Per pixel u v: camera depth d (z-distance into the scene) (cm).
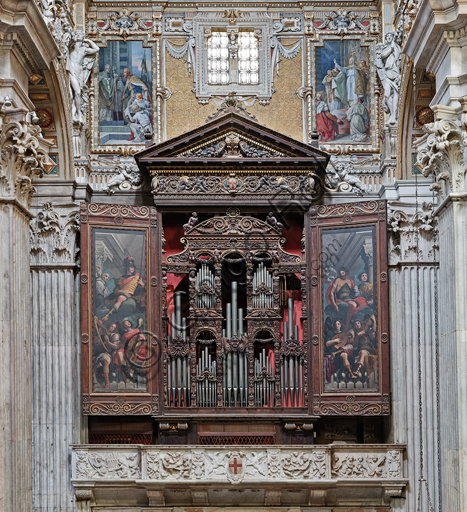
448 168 1404
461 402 1359
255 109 1981
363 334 1809
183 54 1992
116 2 1983
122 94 1967
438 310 1811
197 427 1839
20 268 1422
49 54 1505
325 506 1811
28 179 1427
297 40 1986
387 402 1783
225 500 1800
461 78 1366
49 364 1806
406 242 1842
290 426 1822
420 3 1403
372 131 1969
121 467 1770
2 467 1348
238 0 1992
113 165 1942
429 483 1783
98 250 1812
